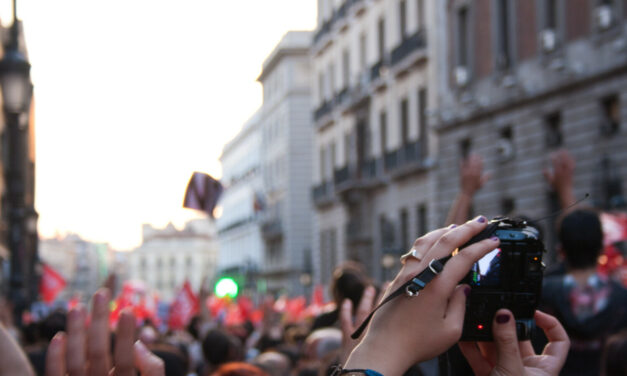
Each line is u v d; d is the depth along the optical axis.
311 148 69.69
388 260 35.62
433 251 1.73
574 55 25.08
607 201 23.00
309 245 69.31
